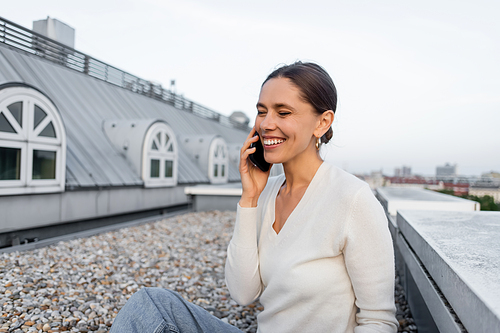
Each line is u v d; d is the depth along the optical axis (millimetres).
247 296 1500
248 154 1451
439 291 1501
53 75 10422
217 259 5461
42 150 6402
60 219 6941
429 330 2389
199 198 10695
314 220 1282
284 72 1283
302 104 1260
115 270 4707
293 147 1293
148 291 1356
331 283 1246
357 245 1188
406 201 4348
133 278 4398
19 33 9484
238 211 1474
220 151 15977
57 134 6688
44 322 3021
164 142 10812
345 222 1204
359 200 1198
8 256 4949
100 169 8625
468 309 1039
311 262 1267
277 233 1436
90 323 3072
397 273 4281
